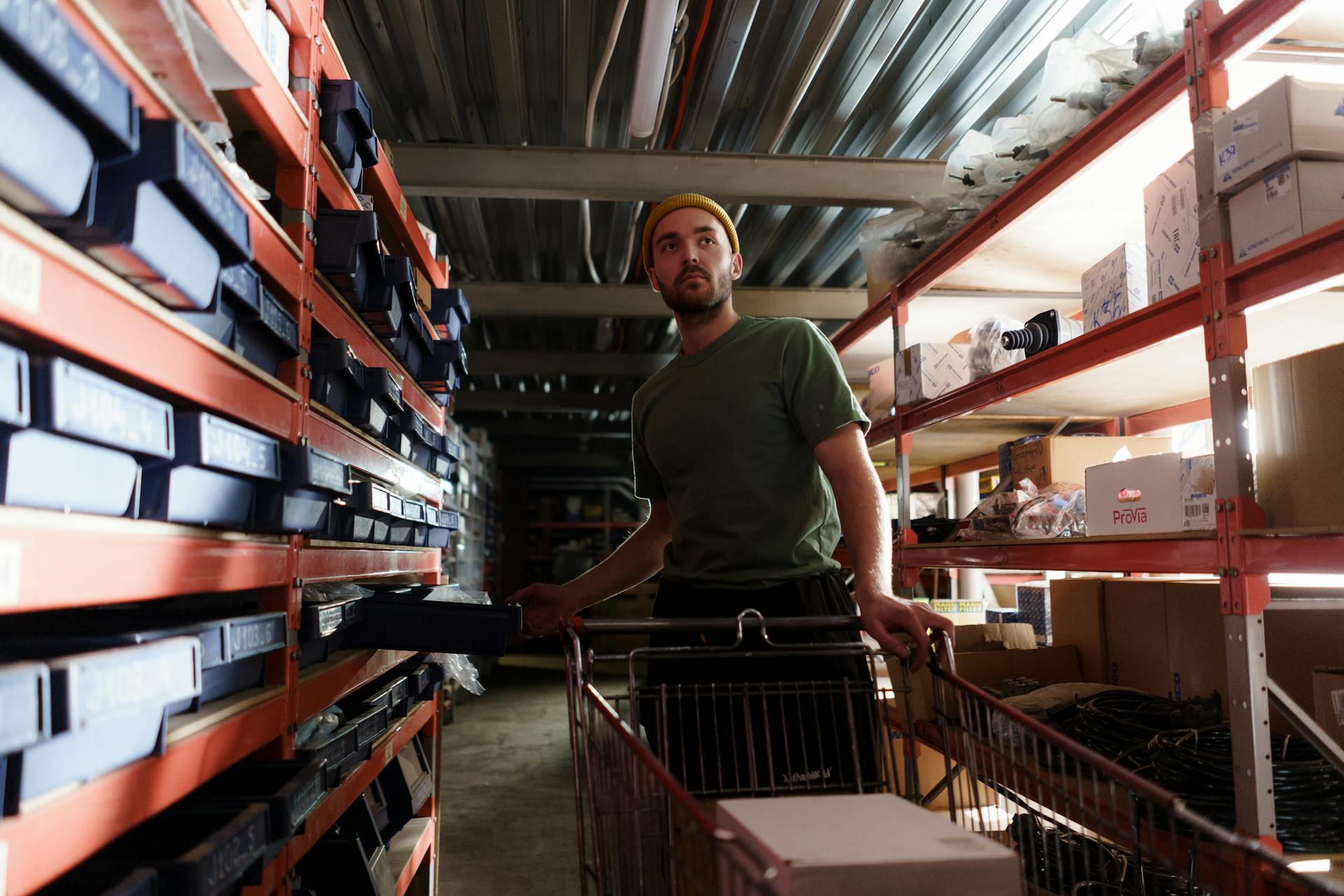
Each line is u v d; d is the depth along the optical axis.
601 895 1.12
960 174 2.74
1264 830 1.59
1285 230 1.56
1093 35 2.22
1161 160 2.16
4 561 0.59
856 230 5.17
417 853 2.14
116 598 0.74
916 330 3.76
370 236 1.37
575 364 7.16
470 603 1.46
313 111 1.34
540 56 3.63
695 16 3.30
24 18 0.55
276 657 1.19
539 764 4.95
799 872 0.77
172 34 0.78
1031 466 3.01
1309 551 1.53
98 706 0.68
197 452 0.87
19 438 0.62
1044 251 2.79
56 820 0.65
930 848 0.82
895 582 3.50
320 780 1.19
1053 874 1.49
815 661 1.59
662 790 0.94
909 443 3.48
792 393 1.68
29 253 0.61
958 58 3.46
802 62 3.53
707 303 1.76
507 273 6.11
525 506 12.58
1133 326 2.04
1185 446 3.65
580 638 1.35
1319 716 1.84
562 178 3.73
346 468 1.31
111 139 0.70
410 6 3.21
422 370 2.22
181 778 0.87
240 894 0.98
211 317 0.98
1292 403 1.68
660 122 3.80
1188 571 1.82
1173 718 2.22
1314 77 1.86
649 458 2.03
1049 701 2.53
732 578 1.66
